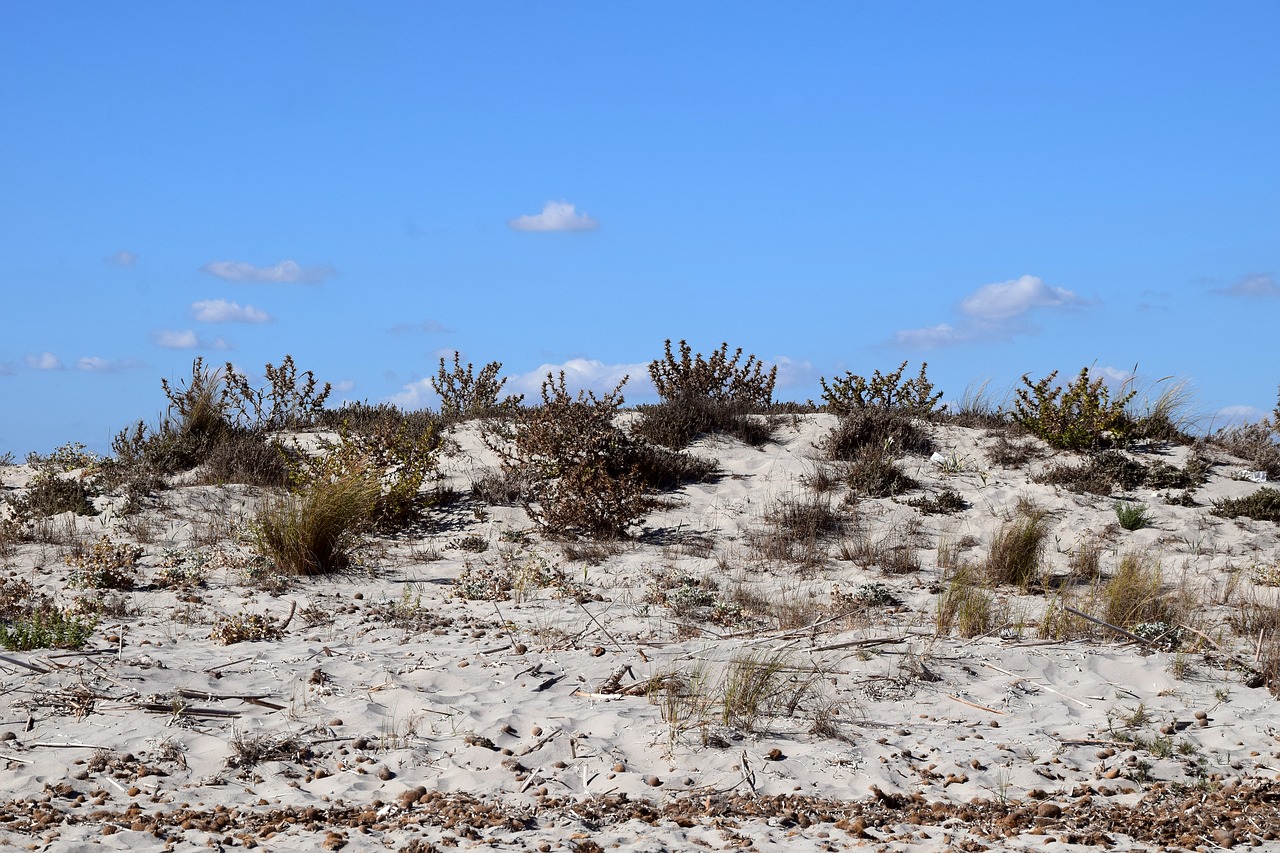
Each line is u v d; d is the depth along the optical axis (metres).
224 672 7.27
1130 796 5.32
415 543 12.79
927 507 13.95
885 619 9.29
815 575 11.40
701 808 5.13
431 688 7.06
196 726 6.19
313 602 9.73
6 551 11.69
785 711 6.59
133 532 12.64
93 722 6.20
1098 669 7.72
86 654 7.47
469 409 18.64
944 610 8.85
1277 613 9.07
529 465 14.59
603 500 13.03
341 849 4.55
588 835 4.77
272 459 15.24
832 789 5.40
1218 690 7.20
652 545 12.70
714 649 7.95
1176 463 15.59
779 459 15.66
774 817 5.01
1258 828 4.80
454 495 14.45
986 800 5.23
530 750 5.84
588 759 5.76
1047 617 8.77
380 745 5.94
